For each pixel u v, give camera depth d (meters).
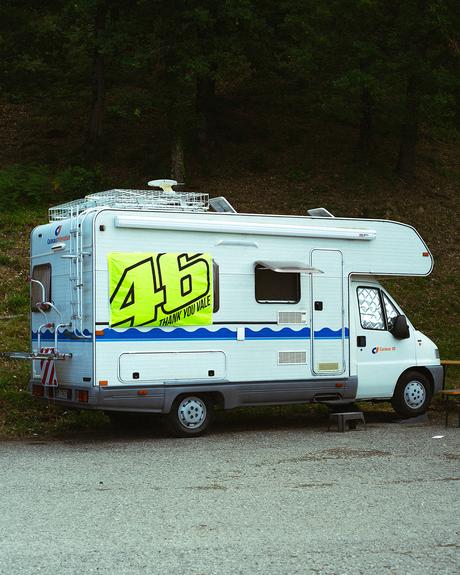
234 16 23.05
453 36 23.59
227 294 11.35
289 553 5.59
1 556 5.50
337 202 23.19
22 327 15.08
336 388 12.17
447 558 5.48
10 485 7.82
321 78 25.14
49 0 28.22
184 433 11.05
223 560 5.43
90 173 22.97
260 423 12.59
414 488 7.65
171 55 23.08
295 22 24.78
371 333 12.59
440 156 28.11
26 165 24.28
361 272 12.45
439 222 22.97
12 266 17.59
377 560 5.43
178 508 6.87
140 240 10.75
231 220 11.39
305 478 8.13
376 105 24.78
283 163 25.67
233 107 29.84
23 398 12.35
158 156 25.38
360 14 24.16
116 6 24.78
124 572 5.18
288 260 11.86
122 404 10.56
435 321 18.25
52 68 31.39
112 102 29.28
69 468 8.72
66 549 5.66
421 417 13.05
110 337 10.50
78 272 10.64
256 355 11.54
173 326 10.92
